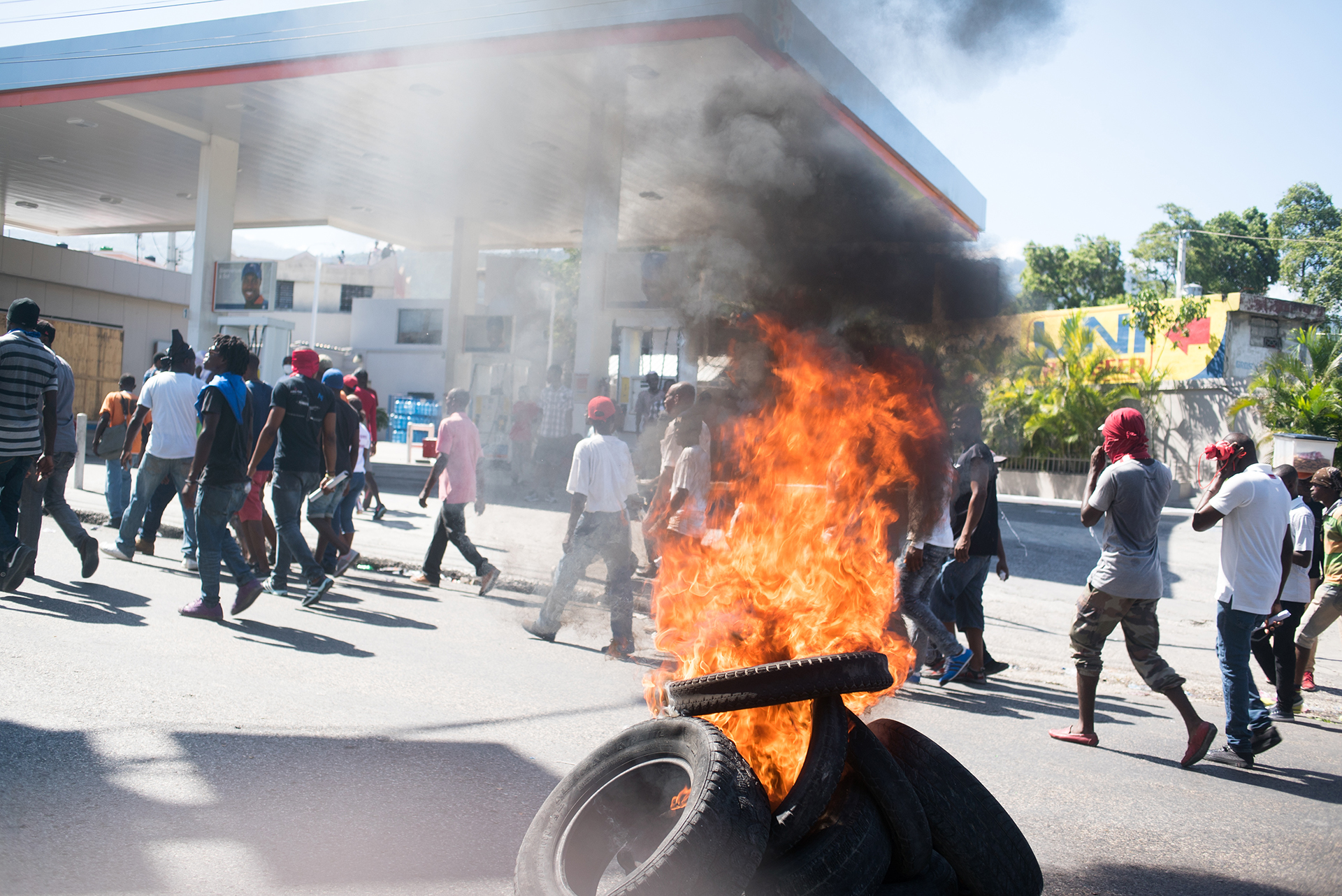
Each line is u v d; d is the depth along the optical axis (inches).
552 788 140.3
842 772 100.4
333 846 115.5
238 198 828.0
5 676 172.4
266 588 279.9
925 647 231.8
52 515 263.1
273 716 163.9
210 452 230.4
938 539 222.4
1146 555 181.0
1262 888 122.2
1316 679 276.5
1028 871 107.3
